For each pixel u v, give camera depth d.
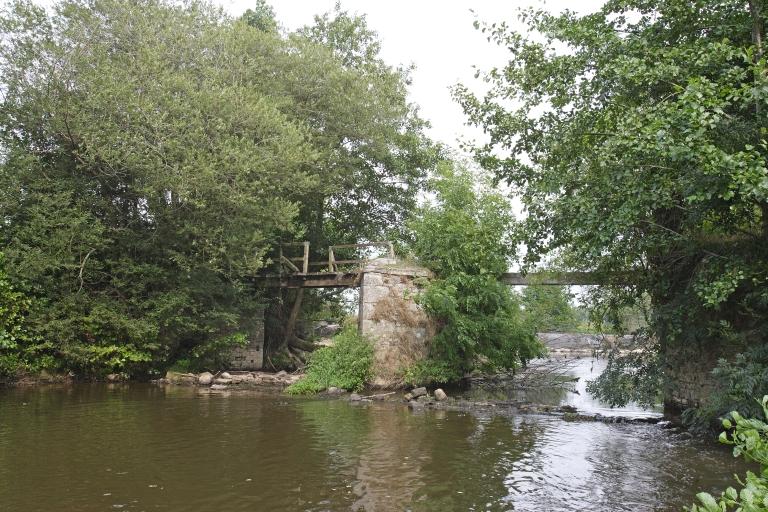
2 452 7.33
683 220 8.77
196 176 14.27
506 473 6.86
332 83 19.92
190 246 16.05
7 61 14.12
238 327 17.84
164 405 11.41
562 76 10.27
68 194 14.38
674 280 10.09
